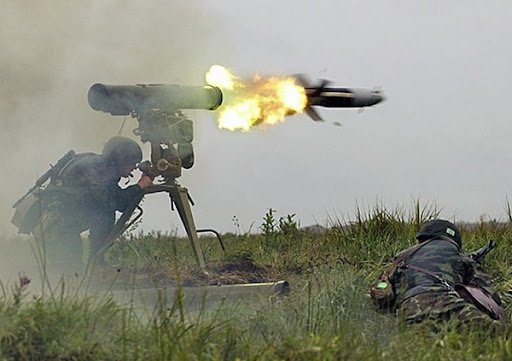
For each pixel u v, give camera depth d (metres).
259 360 16.86
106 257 29.58
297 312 20.98
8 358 16.42
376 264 29.41
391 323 21.67
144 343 17.16
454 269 23.06
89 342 16.94
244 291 24.70
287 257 31.38
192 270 28.17
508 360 18.45
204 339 17.58
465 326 20.41
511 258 31.06
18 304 17.59
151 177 26.23
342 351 17.16
